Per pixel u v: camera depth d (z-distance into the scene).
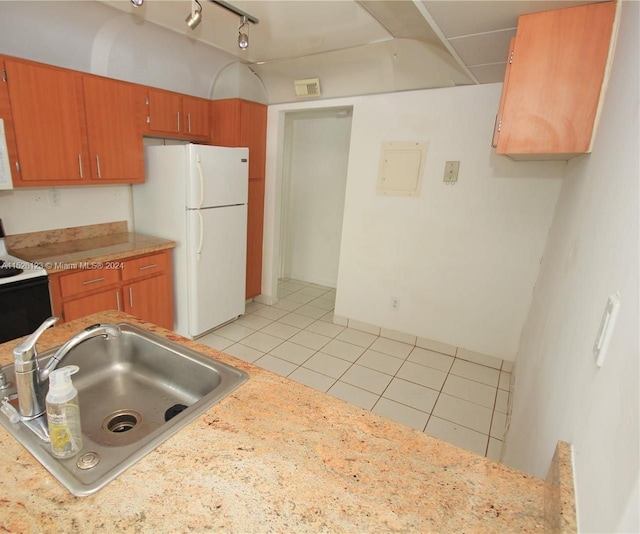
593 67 1.42
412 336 3.24
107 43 2.38
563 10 1.42
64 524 0.61
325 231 4.75
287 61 2.89
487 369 2.91
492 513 0.68
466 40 1.75
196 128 3.20
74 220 2.73
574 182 1.76
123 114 2.61
